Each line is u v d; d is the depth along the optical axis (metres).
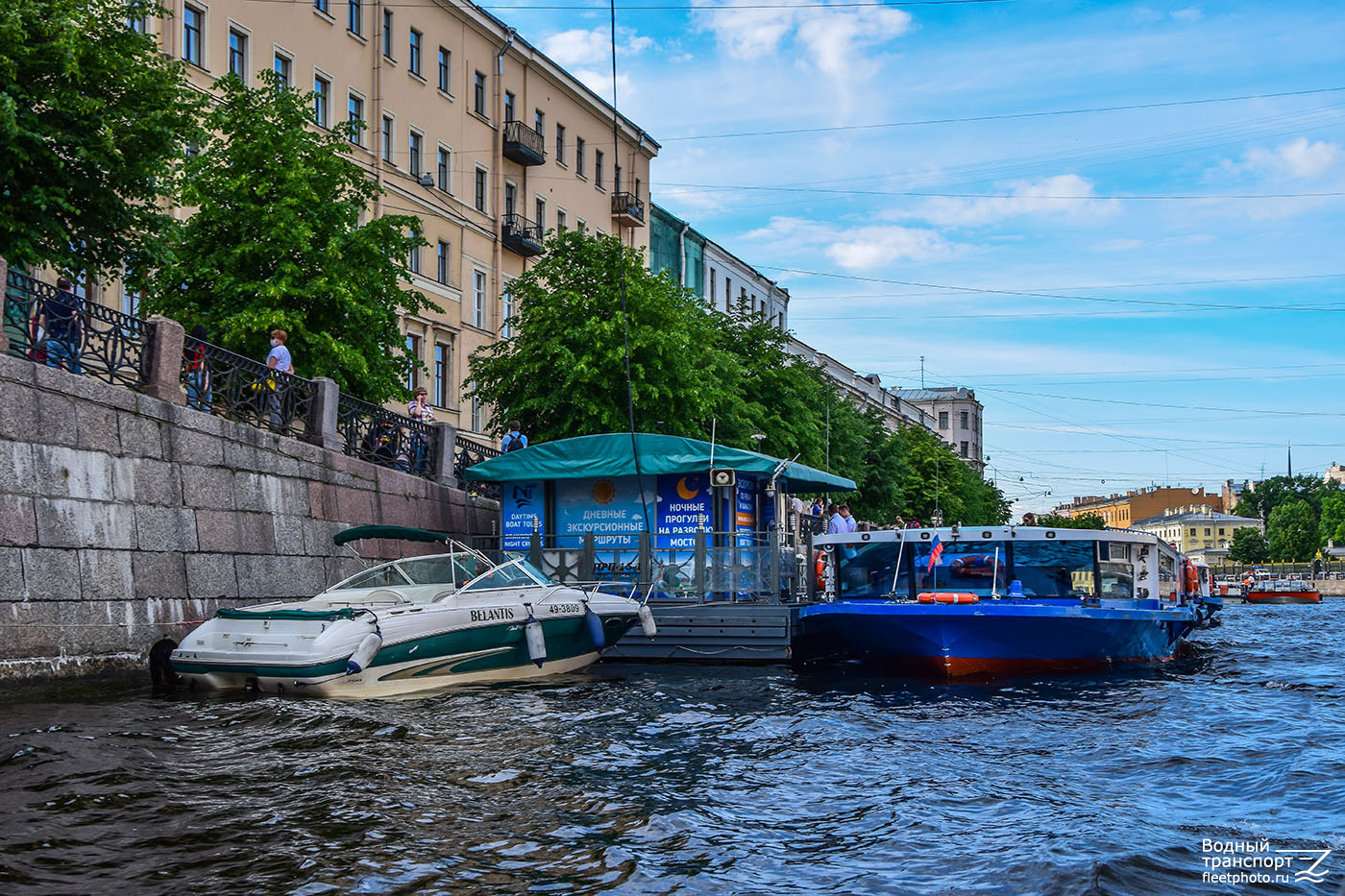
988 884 5.98
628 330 25.14
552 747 9.38
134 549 12.84
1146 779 8.68
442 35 38.19
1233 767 9.12
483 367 26.69
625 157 51.25
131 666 12.54
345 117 33.41
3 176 15.90
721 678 14.87
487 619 13.13
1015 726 11.23
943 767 9.05
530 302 26.44
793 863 6.34
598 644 14.48
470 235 39.44
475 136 40.00
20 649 11.30
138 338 13.73
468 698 12.04
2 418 11.36
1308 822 7.32
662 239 52.53
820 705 12.66
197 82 27.97
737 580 17.47
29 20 16.22
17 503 11.42
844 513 21.67
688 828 7.00
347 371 21.44
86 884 5.67
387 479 18.38
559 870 6.10
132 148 17.28
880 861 6.38
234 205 21.14
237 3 29.25
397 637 12.02
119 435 12.82
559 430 24.92
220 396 14.91
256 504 14.99
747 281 60.59
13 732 9.07
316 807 7.17
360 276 21.61
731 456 17.80
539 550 18.11
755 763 9.08
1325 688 15.03
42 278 20.78
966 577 16.78
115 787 7.48
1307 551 130.62
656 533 18.22
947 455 63.59
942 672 15.58
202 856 6.15
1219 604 34.88
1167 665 18.44
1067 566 16.56
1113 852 6.52
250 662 11.46
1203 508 171.25
